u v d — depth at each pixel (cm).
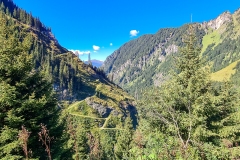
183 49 1645
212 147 1168
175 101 1418
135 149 754
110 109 15000
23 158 1420
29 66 1700
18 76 1656
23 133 716
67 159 1905
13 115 1457
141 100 1570
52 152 1667
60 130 1800
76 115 12694
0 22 1723
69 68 19588
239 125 1389
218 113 1507
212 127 1473
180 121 1349
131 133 3888
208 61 1630
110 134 9925
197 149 1088
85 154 3488
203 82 1481
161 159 716
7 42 1652
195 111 1352
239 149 1262
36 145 1602
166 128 1459
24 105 1494
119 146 3916
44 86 1822
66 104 14675
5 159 1360
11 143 1405
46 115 1762
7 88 1469
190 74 1591
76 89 17138
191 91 1468
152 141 833
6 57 1603
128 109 17575
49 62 17312
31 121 1541
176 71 1652
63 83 16075
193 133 1314
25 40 1797
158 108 1455
